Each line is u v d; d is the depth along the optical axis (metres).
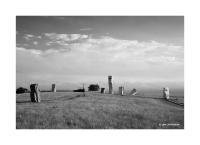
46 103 25.16
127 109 22.38
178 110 23.70
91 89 50.28
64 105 23.52
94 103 26.11
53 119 17.25
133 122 17.64
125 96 36.44
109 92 41.59
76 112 19.62
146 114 20.20
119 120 18.00
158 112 21.70
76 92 42.62
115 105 24.97
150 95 38.81
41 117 17.64
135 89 42.66
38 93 26.61
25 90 42.69
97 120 17.58
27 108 20.84
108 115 19.23
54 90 43.06
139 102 29.41
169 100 33.06
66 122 16.81
